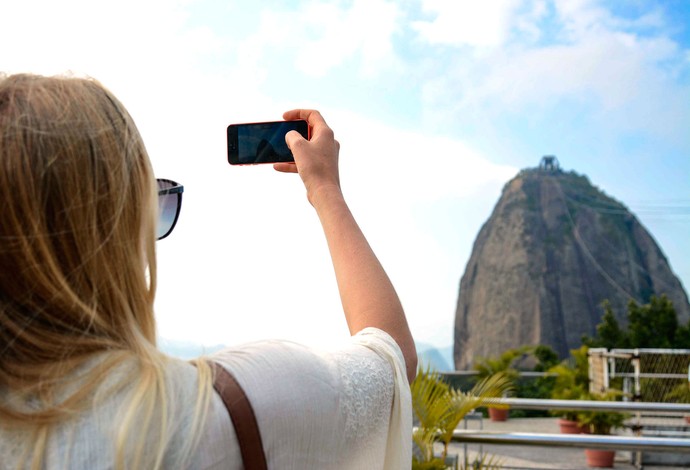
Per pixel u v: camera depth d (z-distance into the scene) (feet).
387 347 2.78
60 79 2.48
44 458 2.08
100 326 2.26
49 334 2.20
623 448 8.69
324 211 3.28
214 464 2.17
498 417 39.42
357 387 2.55
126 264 2.33
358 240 3.19
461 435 9.41
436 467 11.57
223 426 2.20
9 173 2.19
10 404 2.14
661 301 120.47
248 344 2.50
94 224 2.25
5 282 2.21
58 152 2.23
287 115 4.27
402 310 3.05
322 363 2.51
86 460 2.06
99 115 2.37
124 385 2.19
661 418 31.45
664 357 34.73
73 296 2.18
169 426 2.13
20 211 2.19
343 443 2.48
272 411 2.27
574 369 43.93
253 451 2.23
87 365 2.22
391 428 2.79
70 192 2.23
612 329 121.19
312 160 3.41
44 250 2.18
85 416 2.12
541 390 45.47
